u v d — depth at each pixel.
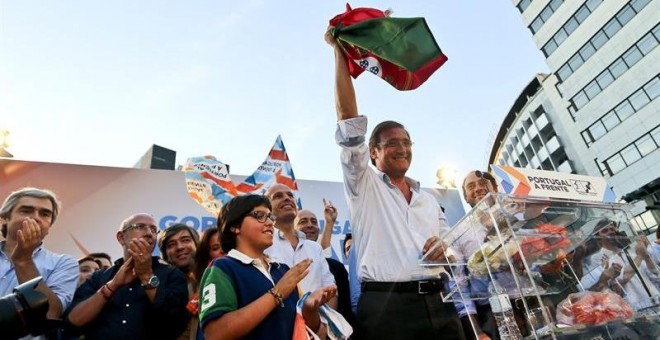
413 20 3.19
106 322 2.77
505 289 1.83
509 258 1.77
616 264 2.10
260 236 2.18
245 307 1.79
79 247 6.11
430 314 2.47
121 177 6.68
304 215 4.70
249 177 5.49
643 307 1.97
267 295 1.85
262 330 1.84
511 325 1.78
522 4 34.19
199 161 5.51
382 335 2.44
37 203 2.90
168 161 9.05
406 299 2.52
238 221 2.22
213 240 3.43
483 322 2.82
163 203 6.75
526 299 1.71
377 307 2.53
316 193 7.57
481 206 1.93
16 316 1.45
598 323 1.71
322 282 3.45
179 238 3.88
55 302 2.67
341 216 7.55
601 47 28.23
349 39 3.05
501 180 3.54
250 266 2.08
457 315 2.62
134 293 2.92
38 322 1.52
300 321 1.99
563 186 3.54
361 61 3.09
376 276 2.64
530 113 39.78
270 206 2.32
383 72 3.12
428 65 3.09
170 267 3.24
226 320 1.74
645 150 26.00
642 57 25.75
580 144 30.94
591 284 1.95
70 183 6.37
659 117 24.91
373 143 3.21
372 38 3.06
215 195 5.34
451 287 2.35
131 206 6.58
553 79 33.41
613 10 27.14
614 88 27.70
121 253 6.29
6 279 2.74
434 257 2.38
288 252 3.50
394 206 2.90
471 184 4.16
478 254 1.98
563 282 1.85
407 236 2.75
